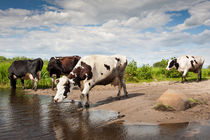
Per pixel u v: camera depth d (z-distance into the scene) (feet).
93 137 10.99
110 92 29.50
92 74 20.68
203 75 60.44
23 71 34.17
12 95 28.55
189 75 54.65
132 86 36.68
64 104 21.70
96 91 30.86
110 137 10.82
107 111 17.88
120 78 24.50
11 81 36.32
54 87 37.29
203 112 14.83
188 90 27.14
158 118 13.96
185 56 40.60
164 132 10.96
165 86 34.55
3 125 13.78
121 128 12.30
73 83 19.81
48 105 21.12
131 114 15.81
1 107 19.99
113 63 22.72
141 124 12.87
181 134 10.45
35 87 33.42
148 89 30.73
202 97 19.99
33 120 15.06
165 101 16.05
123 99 23.24
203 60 41.78
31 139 11.00
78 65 20.38
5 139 11.06
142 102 19.72
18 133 12.03
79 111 18.11
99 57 21.74
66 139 10.85
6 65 44.09
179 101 15.84
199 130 10.96
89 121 14.56
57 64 33.09
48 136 11.44
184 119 13.35
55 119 15.31
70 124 13.85
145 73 49.55
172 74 52.11
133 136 10.71
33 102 22.94
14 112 17.76
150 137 10.32
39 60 34.19
